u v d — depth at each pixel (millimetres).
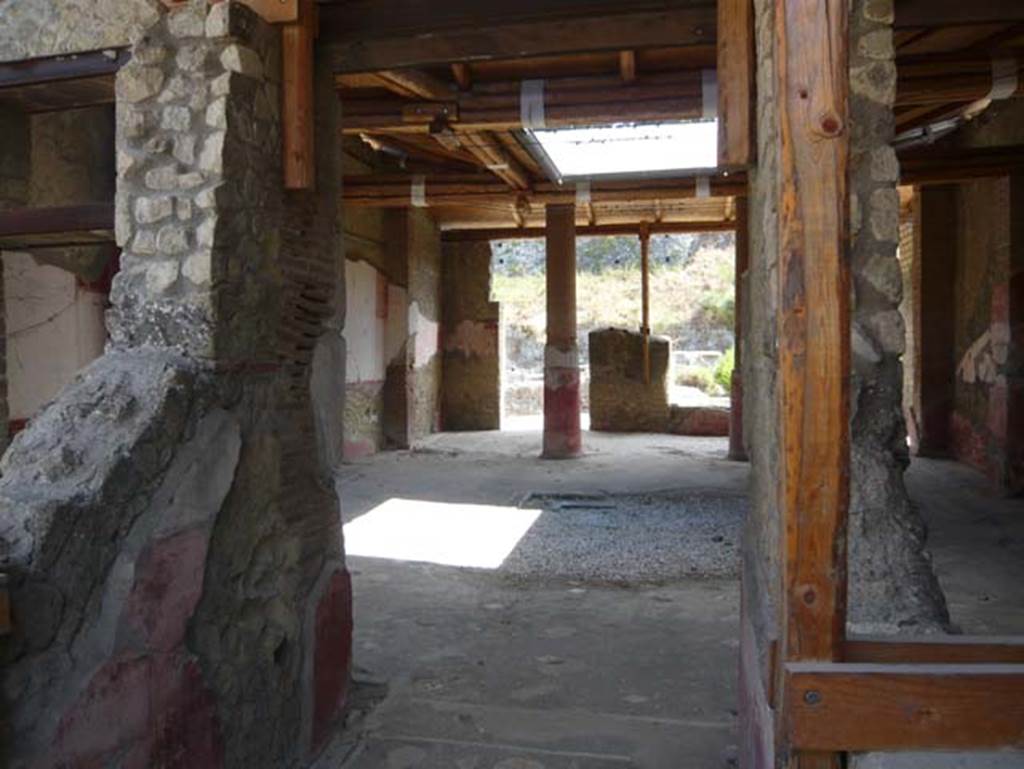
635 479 8156
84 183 5180
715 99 4500
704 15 2975
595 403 12250
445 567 5066
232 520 2383
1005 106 7148
